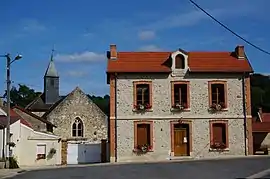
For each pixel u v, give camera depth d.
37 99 69.50
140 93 36.25
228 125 36.00
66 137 54.56
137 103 35.97
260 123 49.38
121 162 34.41
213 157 35.16
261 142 47.50
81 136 55.03
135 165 29.23
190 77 36.28
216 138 36.00
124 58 37.62
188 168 24.80
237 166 24.78
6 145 32.88
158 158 35.41
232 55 38.38
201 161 30.53
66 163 42.34
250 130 36.00
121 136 35.62
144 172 23.17
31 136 40.31
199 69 36.22
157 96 36.03
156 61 37.25
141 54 38.09
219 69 36.25
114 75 36.12
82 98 55.72
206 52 38.69
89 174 23.25
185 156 35.66
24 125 40.16
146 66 36.53
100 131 55.34
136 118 35.78
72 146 43.22
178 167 25.80
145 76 36.19
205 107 36.09
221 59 37.72
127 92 36.00
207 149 35.72
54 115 54.81
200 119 35.97
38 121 50.69
